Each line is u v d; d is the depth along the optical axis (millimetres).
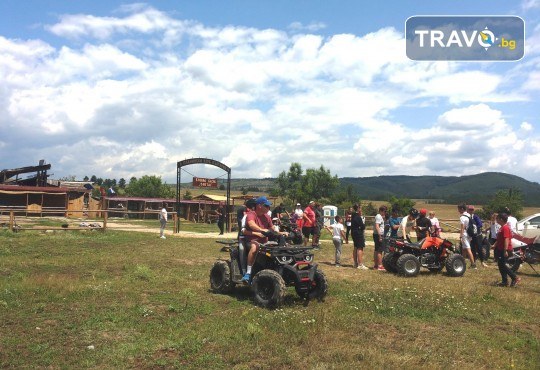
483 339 6234
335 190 69062
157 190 72812
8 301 7328
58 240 17344
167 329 6258
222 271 8609
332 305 7781
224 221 24297
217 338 5871
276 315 6922
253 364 5090
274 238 8258
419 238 12812
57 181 45938
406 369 4957
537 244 13195
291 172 70062
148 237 20375
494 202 41844
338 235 13477
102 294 8062
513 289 9961
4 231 19688
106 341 5750
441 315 7449
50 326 6246
